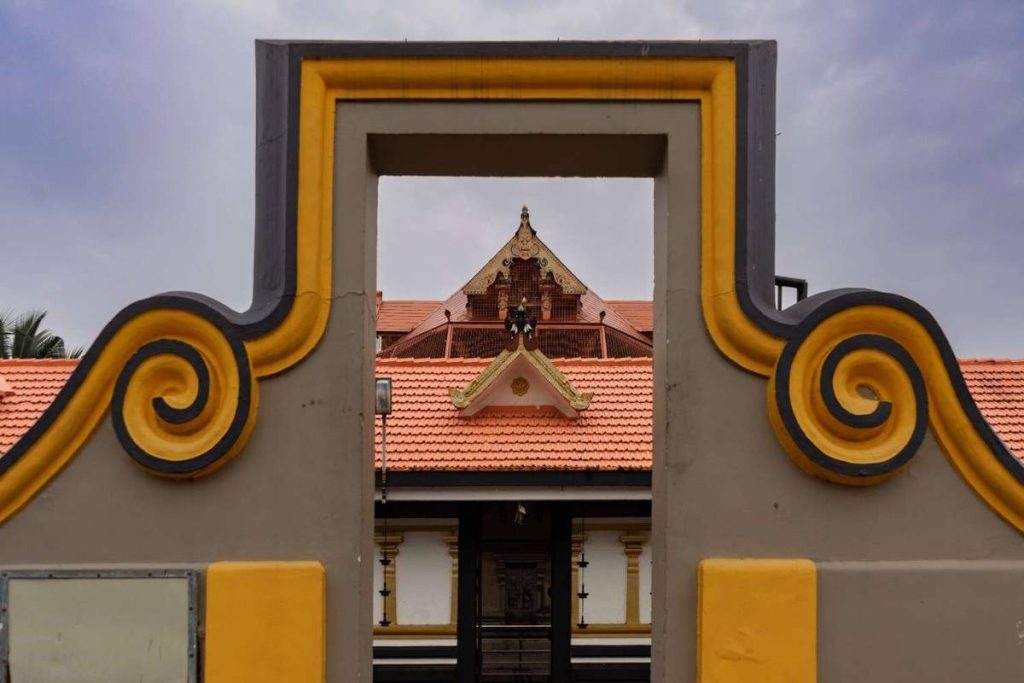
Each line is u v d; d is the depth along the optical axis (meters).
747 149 3.11
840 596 3.05
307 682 2.97
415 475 8.09
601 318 22.33
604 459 8.27
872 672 3.03
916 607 3.05
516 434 8.67
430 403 9.20
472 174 3.63
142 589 3.04
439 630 8.95
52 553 3.05
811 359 3.06
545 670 9.63
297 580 3.00
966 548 3.09
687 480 3.10
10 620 3.01
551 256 22.55
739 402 3.11
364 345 3.13
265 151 3.12
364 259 3.13
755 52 3.15
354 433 3.08
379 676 8.88
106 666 3.01
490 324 22.00
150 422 3.05
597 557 9.08
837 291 3.15
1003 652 3.04
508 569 11.73
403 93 3.14
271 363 3.08
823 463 2.99
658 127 3.15
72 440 3.07
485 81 3.13
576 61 3.11
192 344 3.04
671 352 3.12
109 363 3.06
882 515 3.10
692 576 3.07
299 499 3.07
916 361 3.09
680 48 3.12
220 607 2.99
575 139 3.20
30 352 18.06
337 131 3.15
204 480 3.08
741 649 3.00
